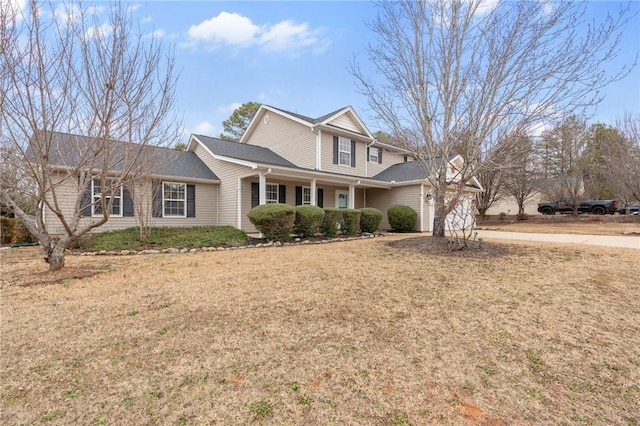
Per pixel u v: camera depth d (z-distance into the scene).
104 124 4.93
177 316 3.46
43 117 4.63
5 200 5.36
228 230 10.94
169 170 11.88
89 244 8.48
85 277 5.23
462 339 2.89
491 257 6.33
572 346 2.75
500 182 20.27
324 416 1.91
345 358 2.56
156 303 3.89
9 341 2.89
